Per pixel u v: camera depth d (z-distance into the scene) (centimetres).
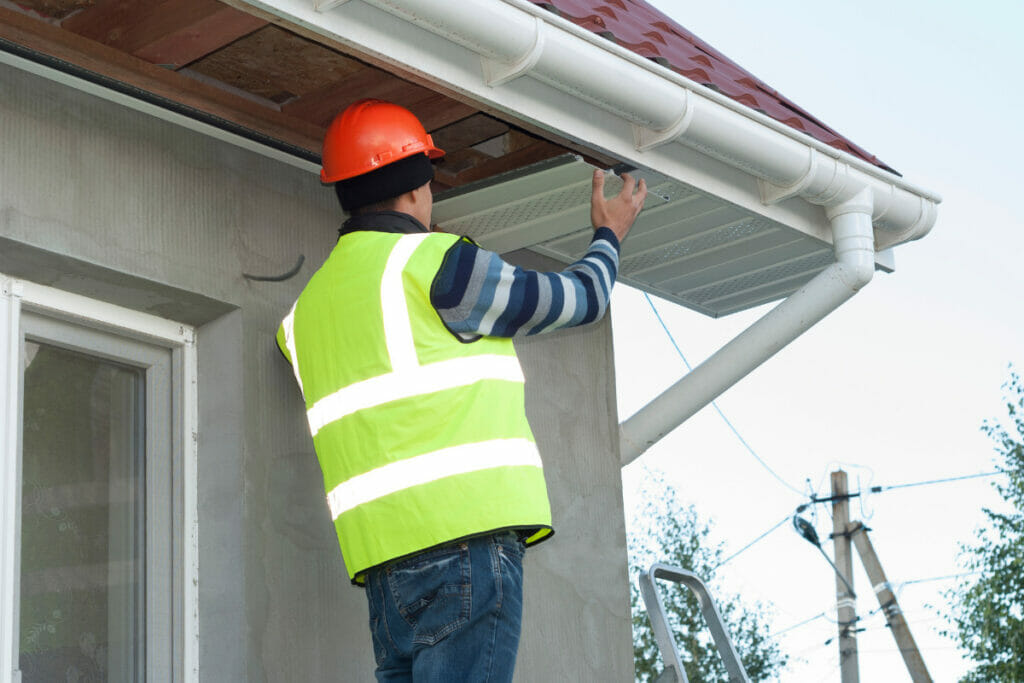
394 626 300
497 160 422
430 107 382
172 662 347
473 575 292
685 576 450
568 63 337
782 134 400
